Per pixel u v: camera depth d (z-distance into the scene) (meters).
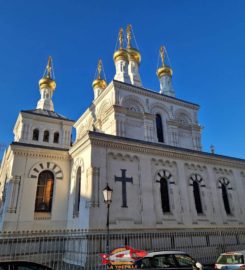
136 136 27.69
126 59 34.94
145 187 20.97
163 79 37.03
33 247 17.80
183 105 33.03
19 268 9.62
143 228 19.39
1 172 28.91
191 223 21.95
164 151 23.05
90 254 16.39
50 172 22.80
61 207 21.91
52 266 17.16
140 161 21.62
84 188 19.38
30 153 22.22
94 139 19.83
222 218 24.09
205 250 20.94
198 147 31.72
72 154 23.06
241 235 24.02
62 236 18.23
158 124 30.47
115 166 20.28
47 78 37.25
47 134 30.53
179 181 23.03
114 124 26.50
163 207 21.47
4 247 17.16
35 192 21.38
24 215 20.30
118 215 18.78
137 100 29.62
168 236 19.89
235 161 27.30
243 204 26.31
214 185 25.12
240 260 12.51
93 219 17.62
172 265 10.17
